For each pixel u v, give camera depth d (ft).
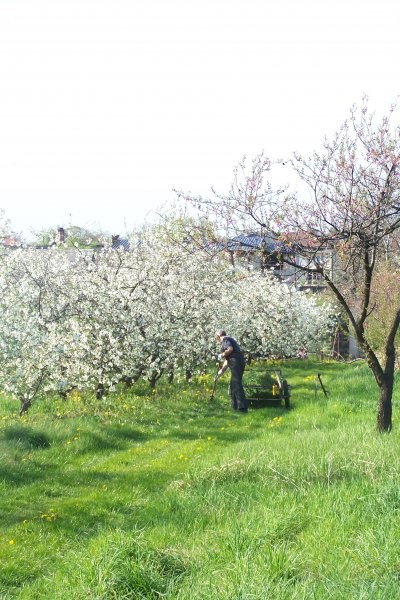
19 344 52.85
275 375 64.75
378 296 72.23
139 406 58.75
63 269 63.93
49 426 46.88
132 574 19.49
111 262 72.23
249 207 35.19
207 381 71.82
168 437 48.57
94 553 22.57
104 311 61.67
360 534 20.15
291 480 28.45
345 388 63.41
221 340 58.85
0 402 60.18
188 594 17.72
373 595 15.66
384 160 34.27
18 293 58.59
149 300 65.77
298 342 96.32
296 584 17.03
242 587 16.81
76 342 55.47
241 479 30.83
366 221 34.63
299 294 95.91
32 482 36.83
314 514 23.18
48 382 54.95
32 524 29.81
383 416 38.99
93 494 34.12
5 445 42.19
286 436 42.42
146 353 64.90
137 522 28.43
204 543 22.61
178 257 71.46
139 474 37.63
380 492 23.21
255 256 36.88
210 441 46.26
